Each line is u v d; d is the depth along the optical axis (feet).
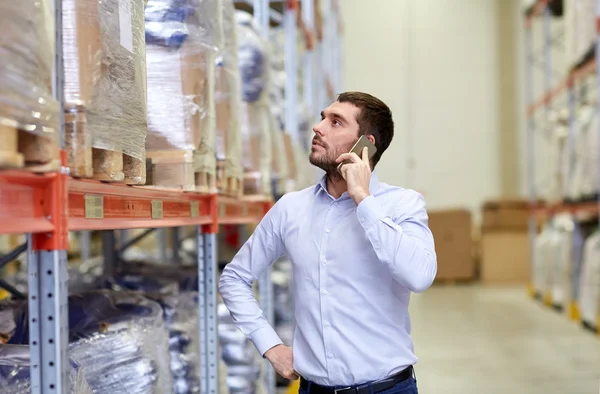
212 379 9.13
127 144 5.78
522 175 43.45
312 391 7.14
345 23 44.45
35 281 4.57
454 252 39.68
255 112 11.84
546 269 30.50
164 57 7.48
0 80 3.73
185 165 7.41
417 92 44.01
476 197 43.80
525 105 43.37
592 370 18.45
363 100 7.25
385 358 6.87
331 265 6.96
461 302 31.83
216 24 8.13
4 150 3.77
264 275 13.66
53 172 4.45
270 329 7.57
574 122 27.04
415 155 44.06
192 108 7.51
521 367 18.97
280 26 20.02
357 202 6.57
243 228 17.72
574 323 25.82
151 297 9.57
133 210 6.28
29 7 4.11
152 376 7.68
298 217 7.30
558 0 33.01
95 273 14.26
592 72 24.93
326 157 7.17
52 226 4.48
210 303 9.17
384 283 6.90
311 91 20.74
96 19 5.02
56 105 4.44
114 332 7.72
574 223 26.61
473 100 43.86
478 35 43.78
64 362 4.68
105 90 5.26
